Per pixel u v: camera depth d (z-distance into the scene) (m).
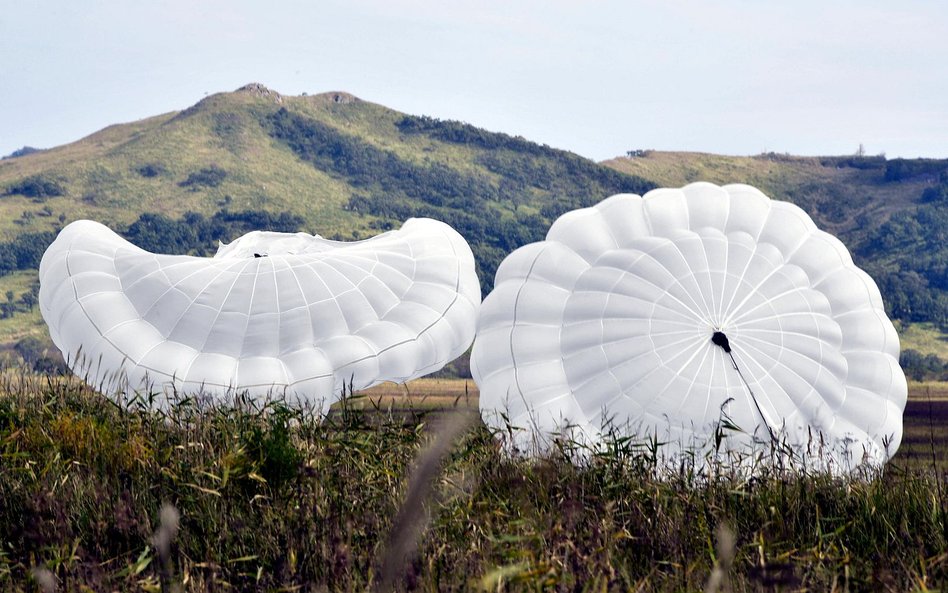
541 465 6.57
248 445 6.41
